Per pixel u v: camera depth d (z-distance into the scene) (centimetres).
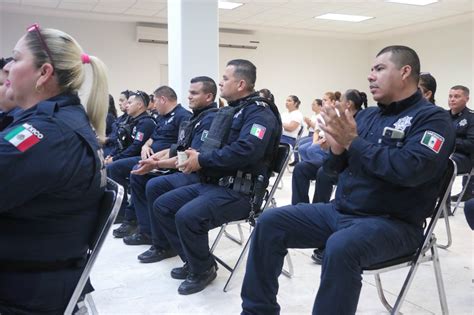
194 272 221
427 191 158
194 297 213
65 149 102
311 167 312
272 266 167
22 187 96
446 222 283
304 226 167
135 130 370
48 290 107
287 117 625
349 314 141
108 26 832
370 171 152
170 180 261
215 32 389
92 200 115
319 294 144
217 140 228
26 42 110
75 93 117
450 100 375
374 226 148
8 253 103
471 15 805
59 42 112
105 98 124
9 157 95
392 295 212
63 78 113
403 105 164
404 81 163
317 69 1033
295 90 1012
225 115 232
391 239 148
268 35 971
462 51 872
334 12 775
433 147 147
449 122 155
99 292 219
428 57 948
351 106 303
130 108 382
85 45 818
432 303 203
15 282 104
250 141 215
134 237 302
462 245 289
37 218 104
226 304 205
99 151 115
